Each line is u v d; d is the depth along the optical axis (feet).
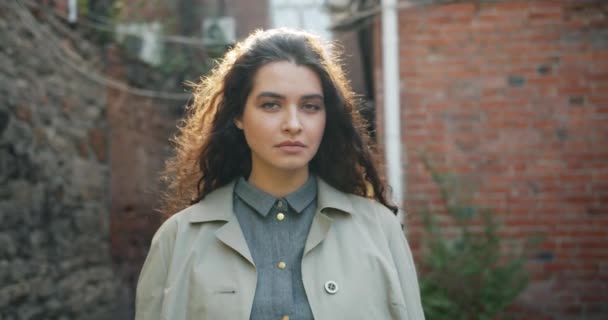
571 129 17.15
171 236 6.73
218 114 7.00
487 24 17.47
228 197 6.80
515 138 17.25
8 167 15.31
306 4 25.70
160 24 24.02
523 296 16.99
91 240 19.98
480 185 17.20
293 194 6.75
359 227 6.71
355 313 6.16
